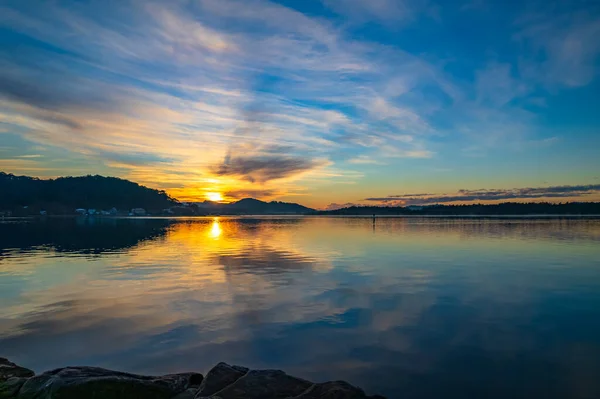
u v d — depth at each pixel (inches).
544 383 291.3
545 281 668.7
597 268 813.2
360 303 516.4
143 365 329.1
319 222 4483.3
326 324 427.2
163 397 267.7
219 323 431.2
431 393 278.2
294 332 402.3
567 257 1000.2
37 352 355.6
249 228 2893.7
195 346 366.6
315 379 300.4
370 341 375.9
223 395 254.7
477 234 1929.1
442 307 496.1
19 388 272.5
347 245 1374.3
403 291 589.9
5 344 374.6
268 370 288.4
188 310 484.4
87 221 4773.6
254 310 482.9
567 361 328.8
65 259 1000.9
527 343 369.4
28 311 484.7
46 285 647.8
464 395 275.7
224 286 630.5
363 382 294.5
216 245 1406.3
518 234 1905.8
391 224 3533.5
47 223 3966.5
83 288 621.3
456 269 803.4
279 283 655.1
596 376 301.1
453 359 334.0
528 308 490.9
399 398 272.4
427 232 2146.9
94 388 260.4
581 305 504.1
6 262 941.8
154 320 444.5
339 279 692.1
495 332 400.2
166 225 3590.1
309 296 557.3
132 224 3848.4
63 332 406.3
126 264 896.3
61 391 255.8
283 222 4589.1
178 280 685.9
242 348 360.8
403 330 407.2
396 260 950.4
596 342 370.6
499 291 589.0
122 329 414.0
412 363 326.6
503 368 316.5
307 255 1065.5
